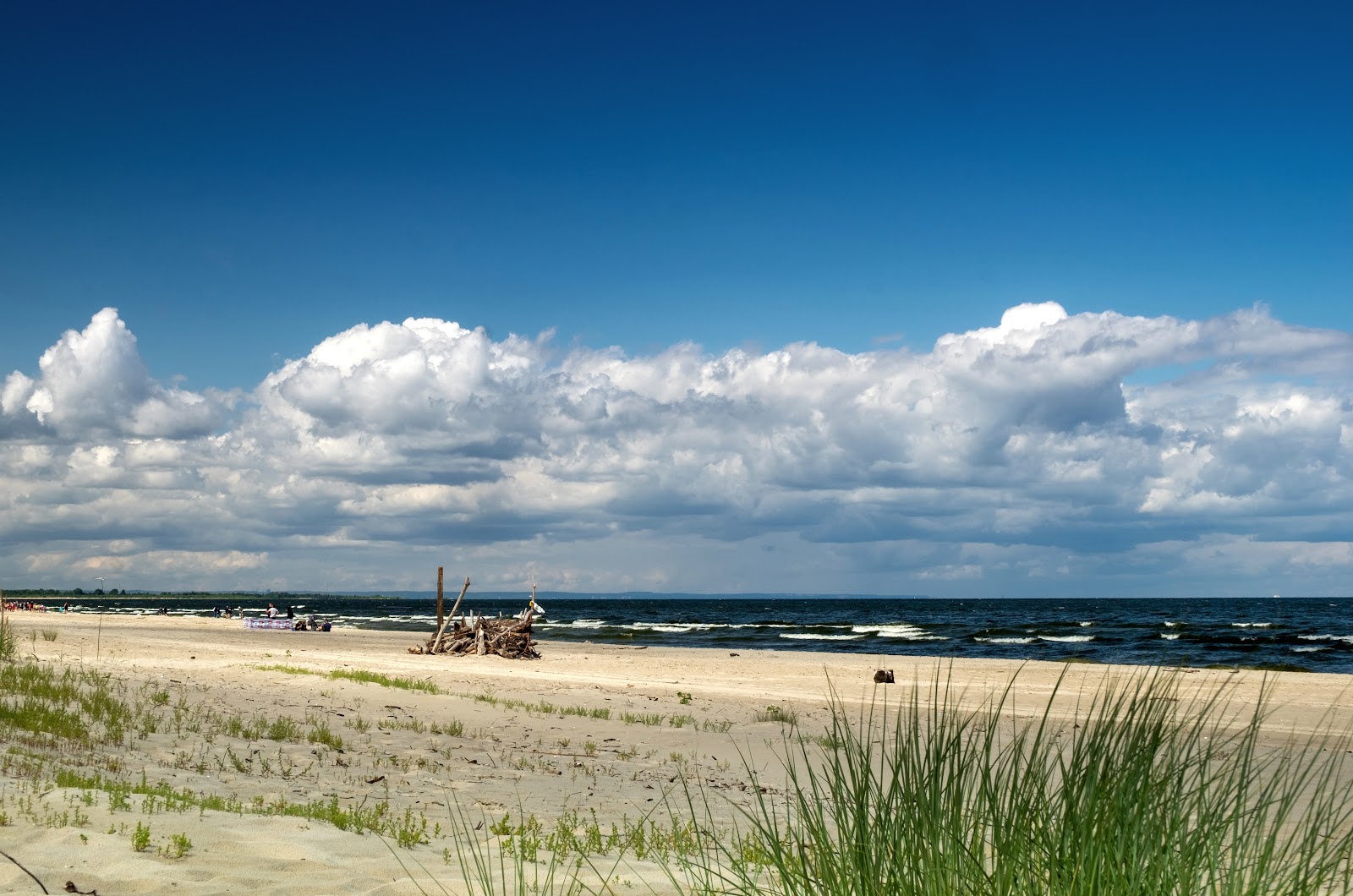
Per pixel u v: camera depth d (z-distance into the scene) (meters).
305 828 6.45
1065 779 3.30
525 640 32.34
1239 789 3.32
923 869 3.29
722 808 8.37
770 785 9.61
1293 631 62.25
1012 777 3.38
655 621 89.19
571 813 8.03
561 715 14.71
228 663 19.94
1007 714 12.20
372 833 6.56
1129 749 3.27
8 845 5.44
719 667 27.70
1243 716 13.01
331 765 9.75
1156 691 3.40
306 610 130.00
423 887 5.06
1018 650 42.34
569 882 5.30
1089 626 70.94
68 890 4.71
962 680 22.41
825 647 45.66
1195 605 165.25
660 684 21.64
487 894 4.89
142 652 22.45
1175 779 3.38
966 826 3.38
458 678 20.55
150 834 5.83
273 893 4.86
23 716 9.87
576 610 149.38
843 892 3.39
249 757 9.73
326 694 15.20
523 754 11.32
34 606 77.38
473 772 10.00
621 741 12.68
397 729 12.44
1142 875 3.08
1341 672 31.06
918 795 3.38
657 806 8.36
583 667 27.42
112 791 6.98
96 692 12.30
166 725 10.97
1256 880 3.14
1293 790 3.63
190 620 59.66
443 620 33.66
